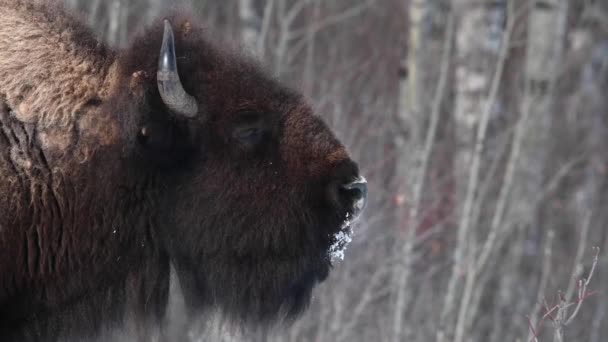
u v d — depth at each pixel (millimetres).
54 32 20906
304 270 21141
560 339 21328
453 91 47594
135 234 20984
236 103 20609
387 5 50719
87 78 20672
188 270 21484
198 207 20844
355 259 33969
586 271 41969
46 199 20234
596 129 57531
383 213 35438
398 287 33469
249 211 20750
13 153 20031
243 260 21016
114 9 36906
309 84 38688
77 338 21297
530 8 49000
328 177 20609
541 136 46281
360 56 48000
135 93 19953
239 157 20688
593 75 61438
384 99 44688
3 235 19969
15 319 20781
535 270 42094
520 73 48344
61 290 20781
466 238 36906
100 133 20406
